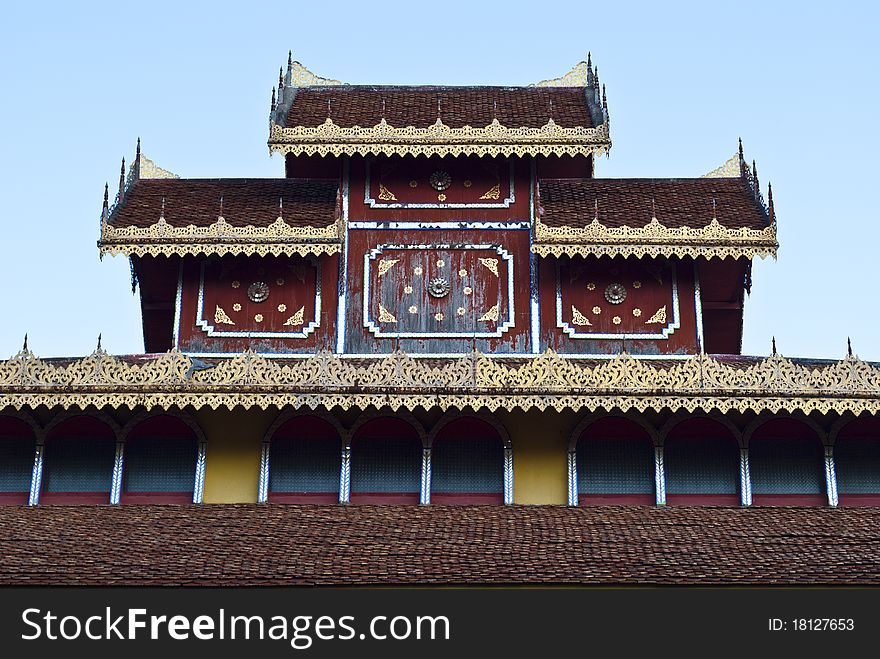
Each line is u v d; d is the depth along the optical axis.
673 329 31.41
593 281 31.88
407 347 31.36
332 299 31.83
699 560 23.78
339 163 33.62
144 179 34.62
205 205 33.28
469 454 28.72
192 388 27.36
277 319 31.66
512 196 32.97
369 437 28.80
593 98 35.53
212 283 31.95
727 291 33.88
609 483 28.56
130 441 28.81
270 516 26.30
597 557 23.83
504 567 23.39
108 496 28.38
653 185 34.03
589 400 27.30
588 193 33.66
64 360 30.11
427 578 22.97
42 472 28.45
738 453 28.66
